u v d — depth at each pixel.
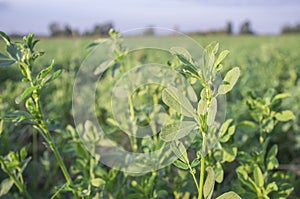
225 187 0.38
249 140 0.47
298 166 0.56
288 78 1.30
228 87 0.21
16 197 0.45
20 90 0.83
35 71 0.84
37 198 0.57
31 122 0.27
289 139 0.69
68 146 0.41
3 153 0.54
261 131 0.35
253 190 0.32
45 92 0.93
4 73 1.15
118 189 0.38
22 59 0.25
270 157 0.33
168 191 0.38
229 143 0.33
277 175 0.35
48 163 0.58
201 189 0.24
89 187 0.30
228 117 0.46
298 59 1.90
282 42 3.95
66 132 0.39
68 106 0.89
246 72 1.06
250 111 0.36
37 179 0.60
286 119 0.34
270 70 1.36
